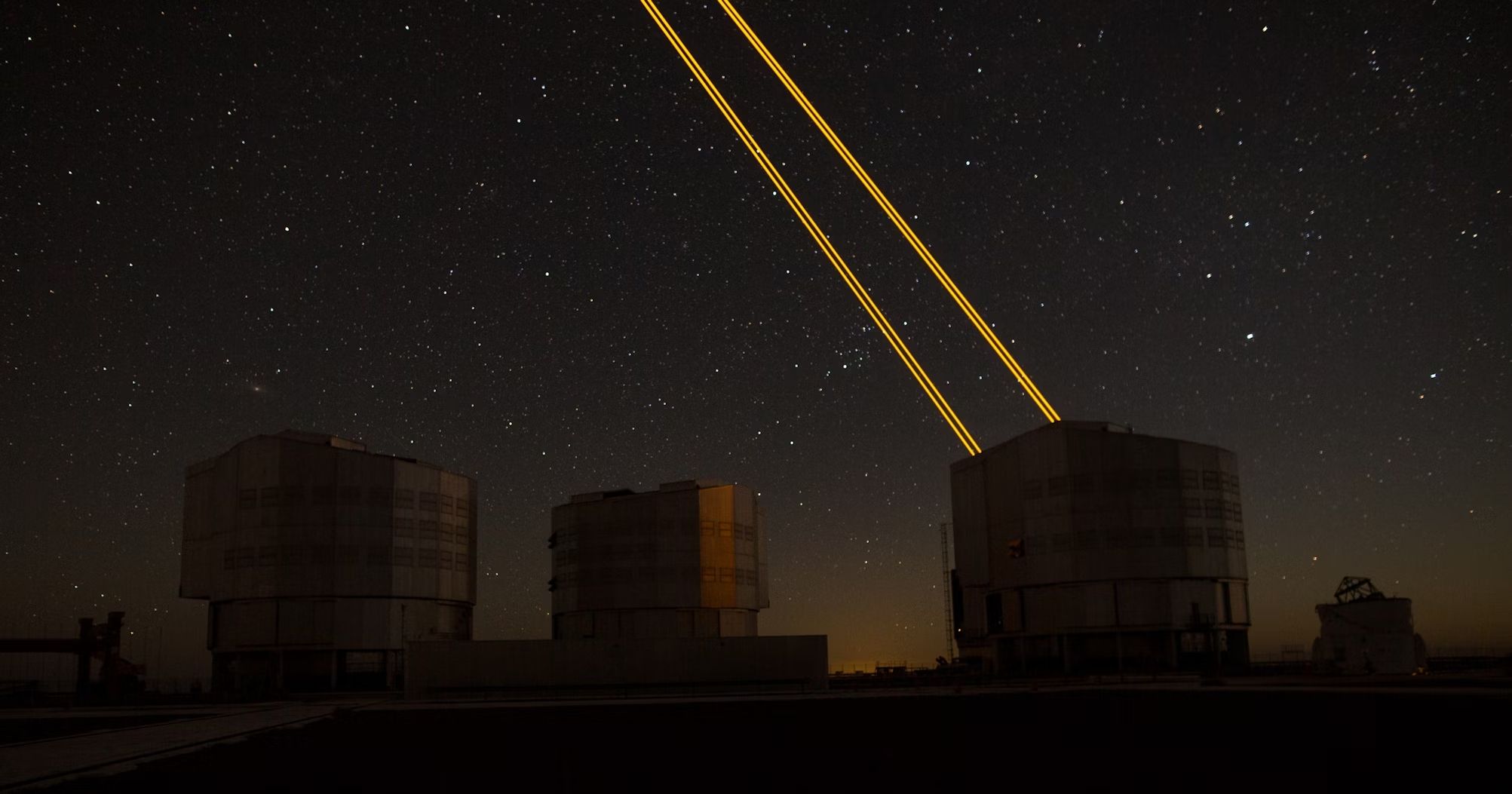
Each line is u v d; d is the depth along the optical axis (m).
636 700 73.62
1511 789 23.92
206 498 103.06
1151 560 93.12
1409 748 31.48
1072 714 49.47
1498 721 38.38
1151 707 52.00
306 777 30.27
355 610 95.88
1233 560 95.31
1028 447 99.88
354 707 69.06
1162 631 93.25
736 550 109.06
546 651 80.25
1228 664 95.19
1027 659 99.62
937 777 28.52
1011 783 26.97
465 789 27.36
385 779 29.59
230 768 32.53
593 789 27.33
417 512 100.62
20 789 28.86
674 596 105.25
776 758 34.00
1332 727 38.47
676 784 28.05
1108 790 25.17
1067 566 95.44
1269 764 28.98
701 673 81.25
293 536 95.31
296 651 95.19
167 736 45.06
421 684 79.19
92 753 37.50
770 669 81.88
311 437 98.56
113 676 87.50
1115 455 95.19
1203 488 95.31
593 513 108.69
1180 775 27.28
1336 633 91.31
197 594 101.50
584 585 107.50
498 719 55.97
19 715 64.69
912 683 89.88
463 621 106.25
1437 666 97.12
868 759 33.09
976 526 108.44
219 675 95.44
